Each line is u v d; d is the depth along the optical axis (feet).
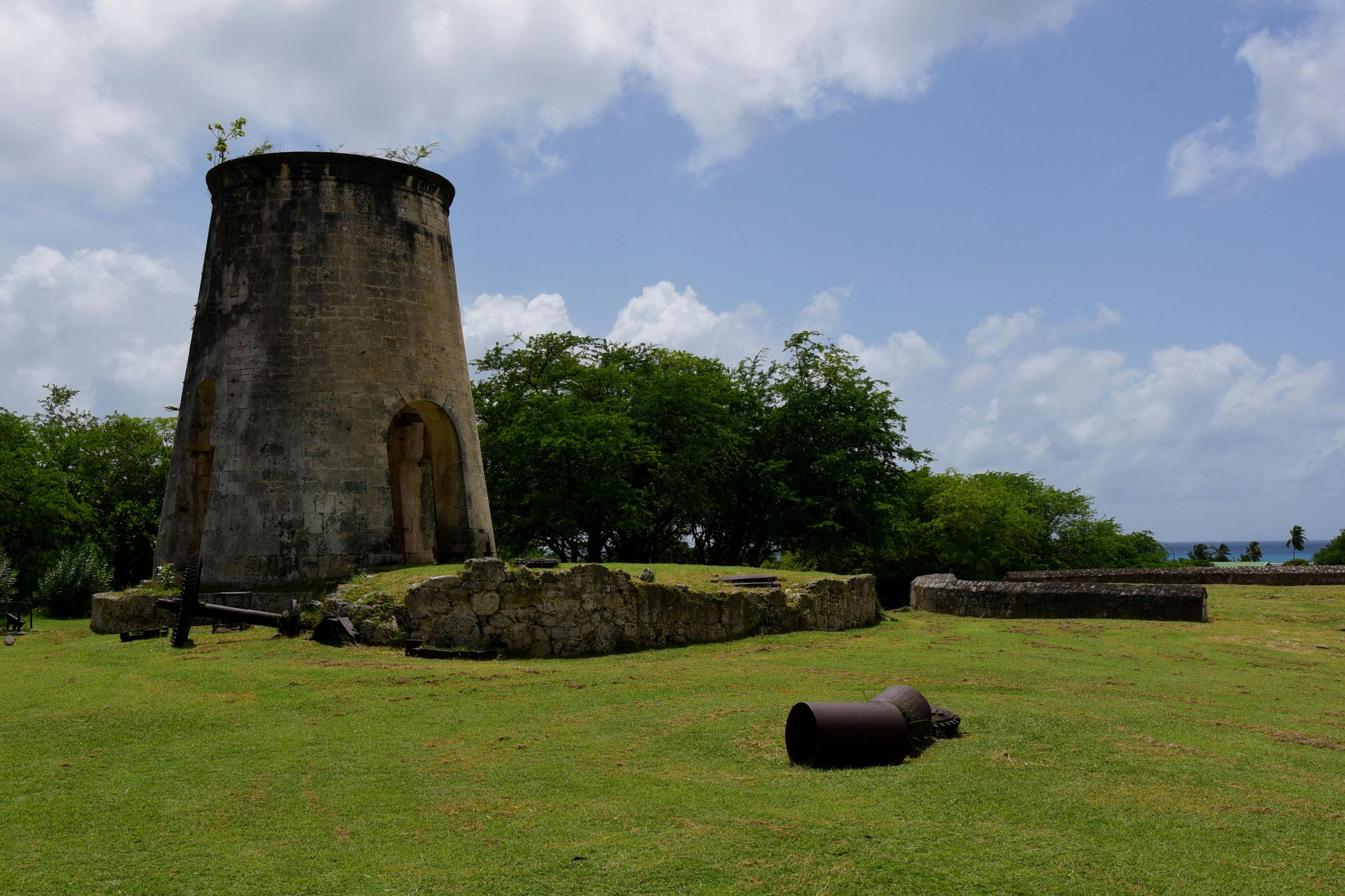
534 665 46.09
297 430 60.75
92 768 29.12
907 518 135.54
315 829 23.86
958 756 29.35
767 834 22.79
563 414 100.48
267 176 64.13
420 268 67.15
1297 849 21.83
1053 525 200.34
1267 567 92.48
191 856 22.36
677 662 47.83
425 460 79.82
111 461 129.59
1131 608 66.59
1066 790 25.98
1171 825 23.38
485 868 21.27
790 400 121.29
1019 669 45.78
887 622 68.85
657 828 23.35
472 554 67.36
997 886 19.94
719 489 118.93
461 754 29.99
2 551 79.87
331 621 49.32
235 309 63.41
